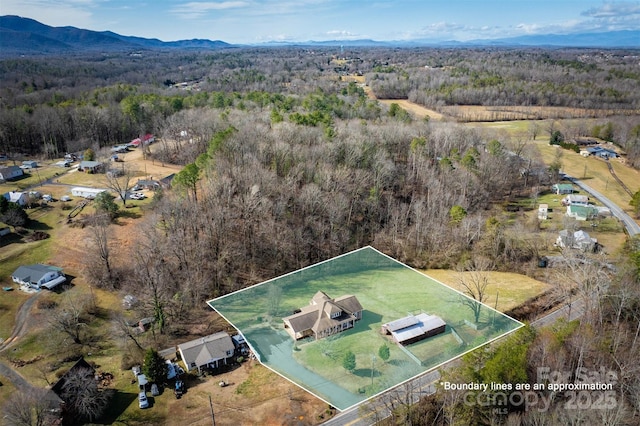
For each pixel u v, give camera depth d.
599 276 67.12
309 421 51.44
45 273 76.50
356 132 116.81
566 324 59.69
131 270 79.50
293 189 93.88
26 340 64.88
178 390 56.28
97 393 53.91
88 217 97.69
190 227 83.12
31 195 107.50
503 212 104.56
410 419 48.53
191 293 75.00
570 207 103.31
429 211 94.88
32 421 49.94
